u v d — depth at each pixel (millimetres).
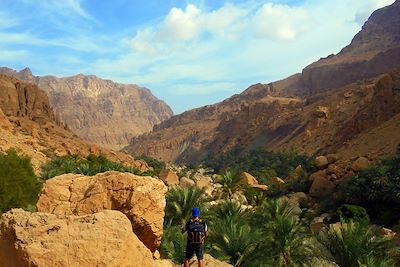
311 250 21719
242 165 143500
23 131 98062
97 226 6578
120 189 11195
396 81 124312
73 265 6051
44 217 6598
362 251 19938
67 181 11641
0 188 28172
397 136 82938
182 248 18109
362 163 62594
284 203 29266
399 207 45250
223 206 29172
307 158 133375
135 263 6820
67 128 170750
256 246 20938
